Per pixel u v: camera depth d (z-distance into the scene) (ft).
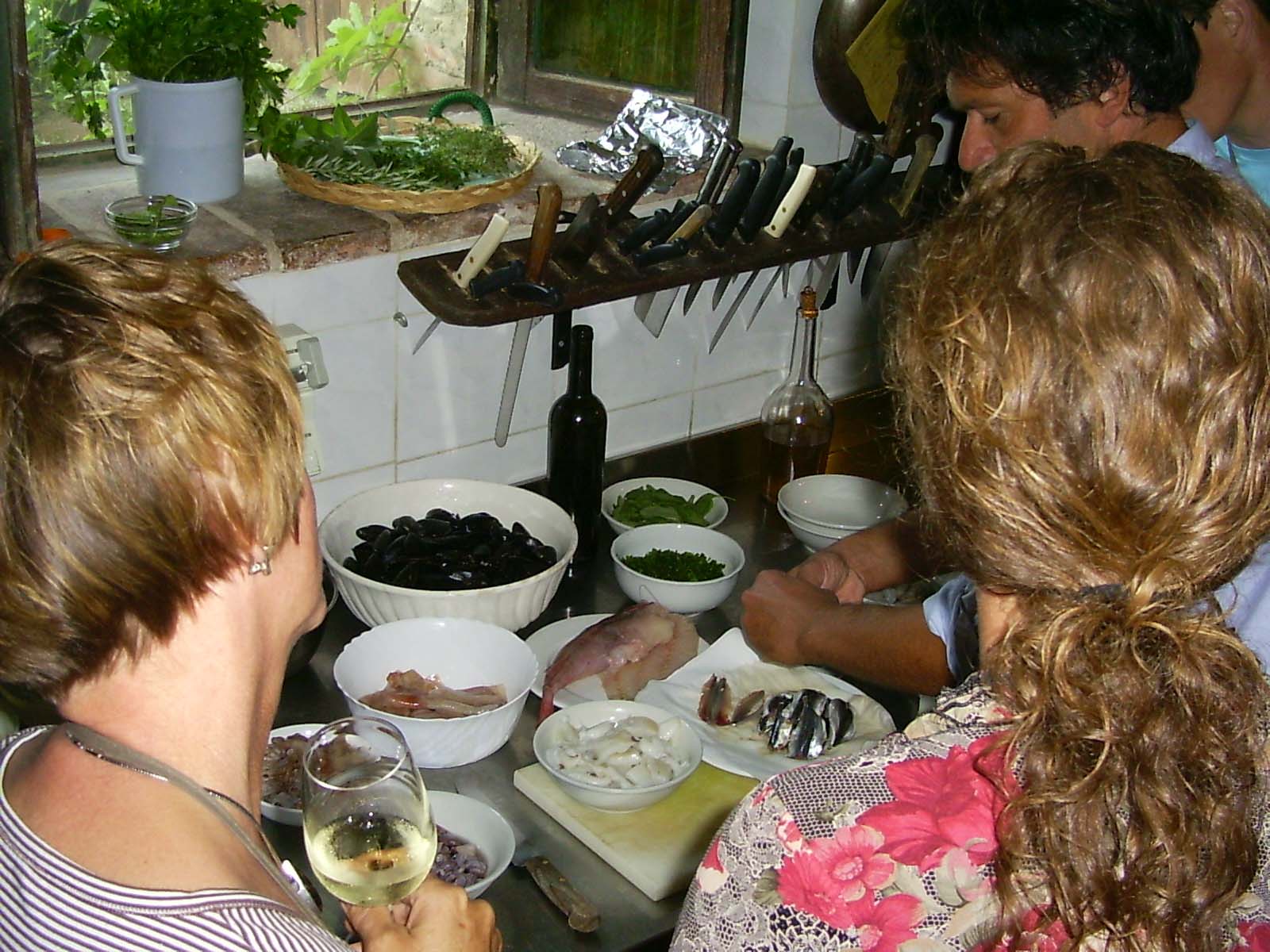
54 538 1.94
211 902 1.97
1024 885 1.97
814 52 6.14
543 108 6.73
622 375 6.19
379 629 4.72
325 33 6.11
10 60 4.28
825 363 6.93
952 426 1.94
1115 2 3.90
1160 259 1.80
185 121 4.96
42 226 4.84
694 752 4.40
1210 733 1.90
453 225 5.32
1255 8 4.61
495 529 5.23
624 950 3.81
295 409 2.15
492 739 4.48
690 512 5.99
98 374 1.94
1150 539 1.84
